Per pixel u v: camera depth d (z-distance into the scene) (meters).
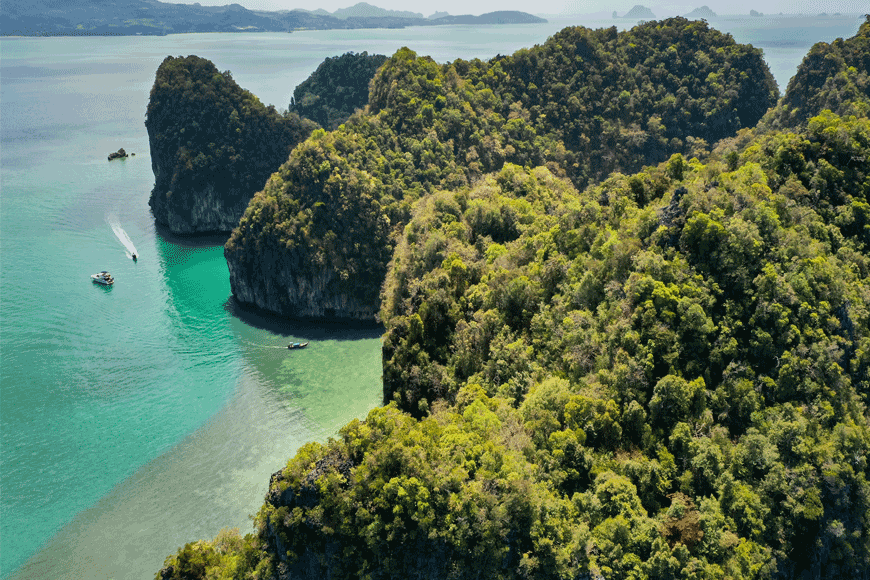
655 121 187.12
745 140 136.38
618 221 77.06
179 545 67.12
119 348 109.50
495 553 45.34
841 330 59.38
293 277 123.62
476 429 54.38
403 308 84.38
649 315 58.78
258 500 73.56
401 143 153.50
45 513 71.31
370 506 47.72
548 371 63.50
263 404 92.88
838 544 50.56
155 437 84.81
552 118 183.62
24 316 119.19
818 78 163.75
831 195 73.19
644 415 54.16
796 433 52.34
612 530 46.28
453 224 92.25
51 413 89.56
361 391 96.88
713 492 50.59
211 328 119.25
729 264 62.25
